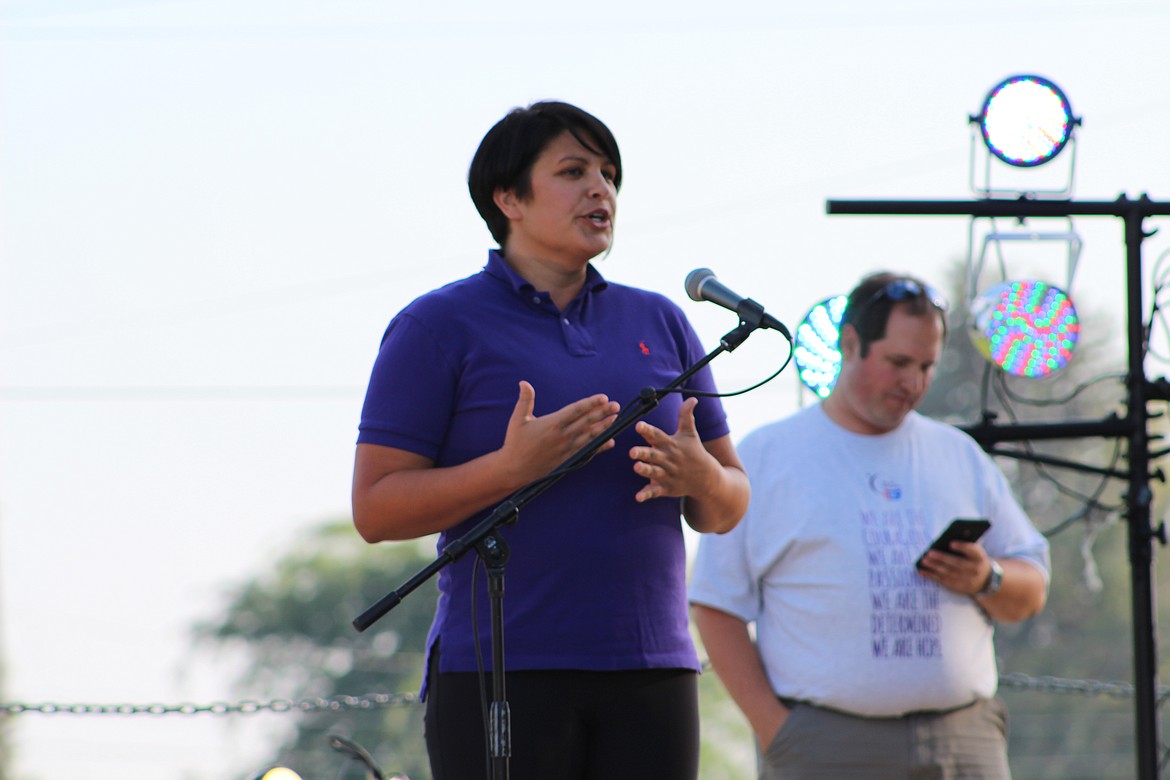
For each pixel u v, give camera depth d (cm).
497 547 712
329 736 1181
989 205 1181
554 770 721
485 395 750
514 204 775
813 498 984
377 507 740
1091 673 5653
